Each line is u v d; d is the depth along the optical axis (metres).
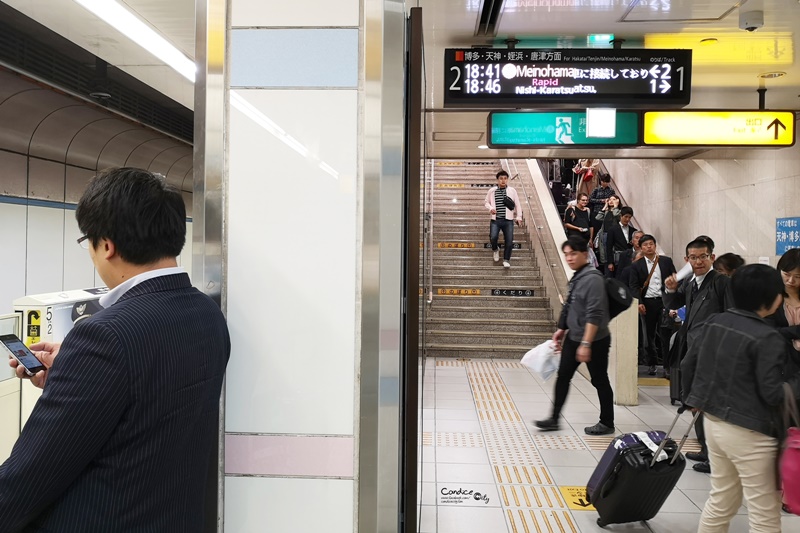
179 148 10.97
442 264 10.43
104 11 4.69
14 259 7.45
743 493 2.63
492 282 9.83
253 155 1.80
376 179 1.77
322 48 1.80
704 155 8.68
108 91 7.64
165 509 1.25
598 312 4.59
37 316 3.58
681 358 4.62
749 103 6.80
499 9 4.42
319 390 1.79
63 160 8.33
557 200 12.97
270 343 1.79
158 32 5.16
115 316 1.20
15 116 6.86
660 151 8.32
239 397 1.80
